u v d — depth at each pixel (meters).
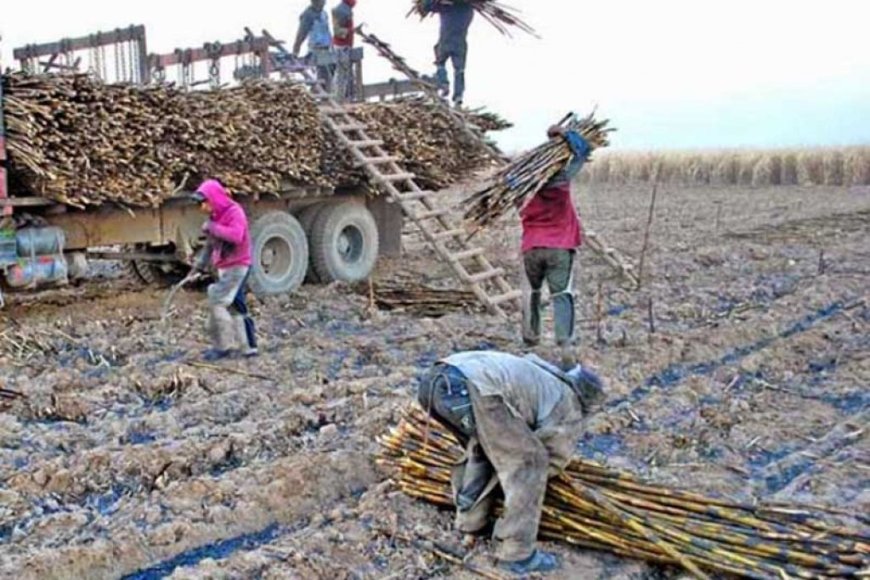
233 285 7.87
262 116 10.55
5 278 8.82
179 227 10.36
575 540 4.32
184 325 9.18
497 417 4.07
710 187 31.64
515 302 9.97
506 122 14.23
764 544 4.06
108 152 9.03
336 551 4.36
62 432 6.04
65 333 8.71
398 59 12.86
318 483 5.15
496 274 10.07
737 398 6.79
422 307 10.16
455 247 14.08
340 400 6.64
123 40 11.16
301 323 9.41
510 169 7.75
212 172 10.12
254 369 7.60
